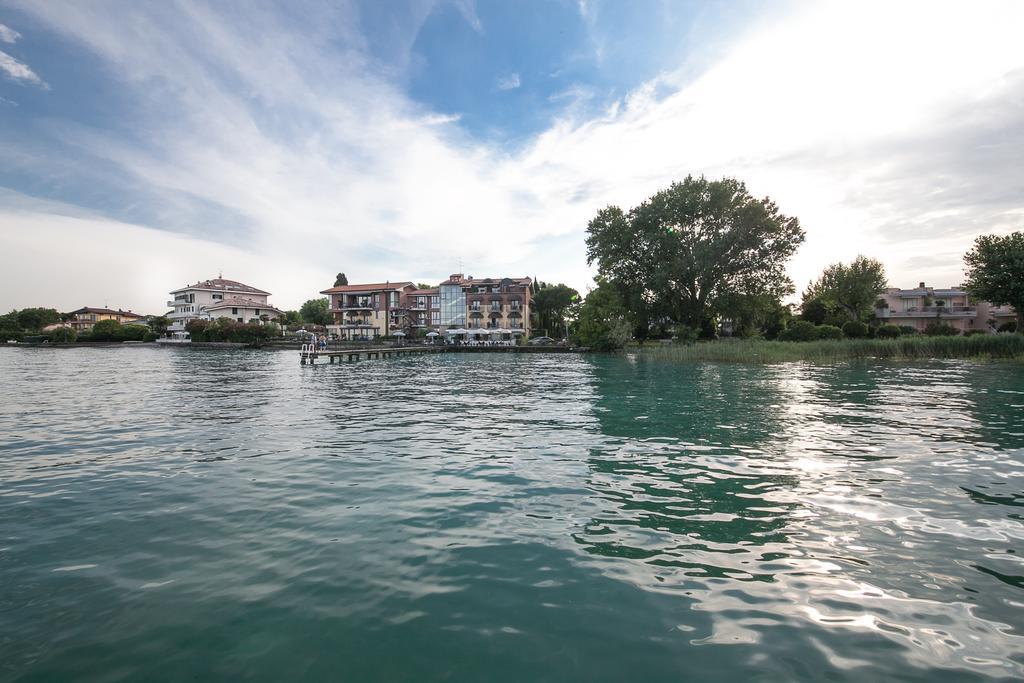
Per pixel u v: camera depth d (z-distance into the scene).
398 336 73.06
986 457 8.34
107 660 3.31
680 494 6.65
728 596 4.05
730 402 15.27
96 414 14.34
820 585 4.20
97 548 5.10
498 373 29.89
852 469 7.72
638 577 4.40
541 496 6.65
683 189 47.88
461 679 3.11
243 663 3.28
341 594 4.14
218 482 7.44
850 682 3.00
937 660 3.20
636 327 55.00
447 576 4.45
